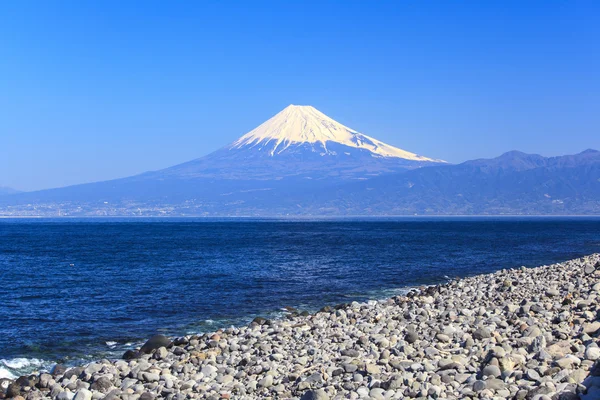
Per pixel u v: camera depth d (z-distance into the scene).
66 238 112.25
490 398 10.48
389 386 11.80
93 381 14.82
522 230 162.12
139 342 22.73
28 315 28.47
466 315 20.66
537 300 22.94
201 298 33.53
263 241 99.25
